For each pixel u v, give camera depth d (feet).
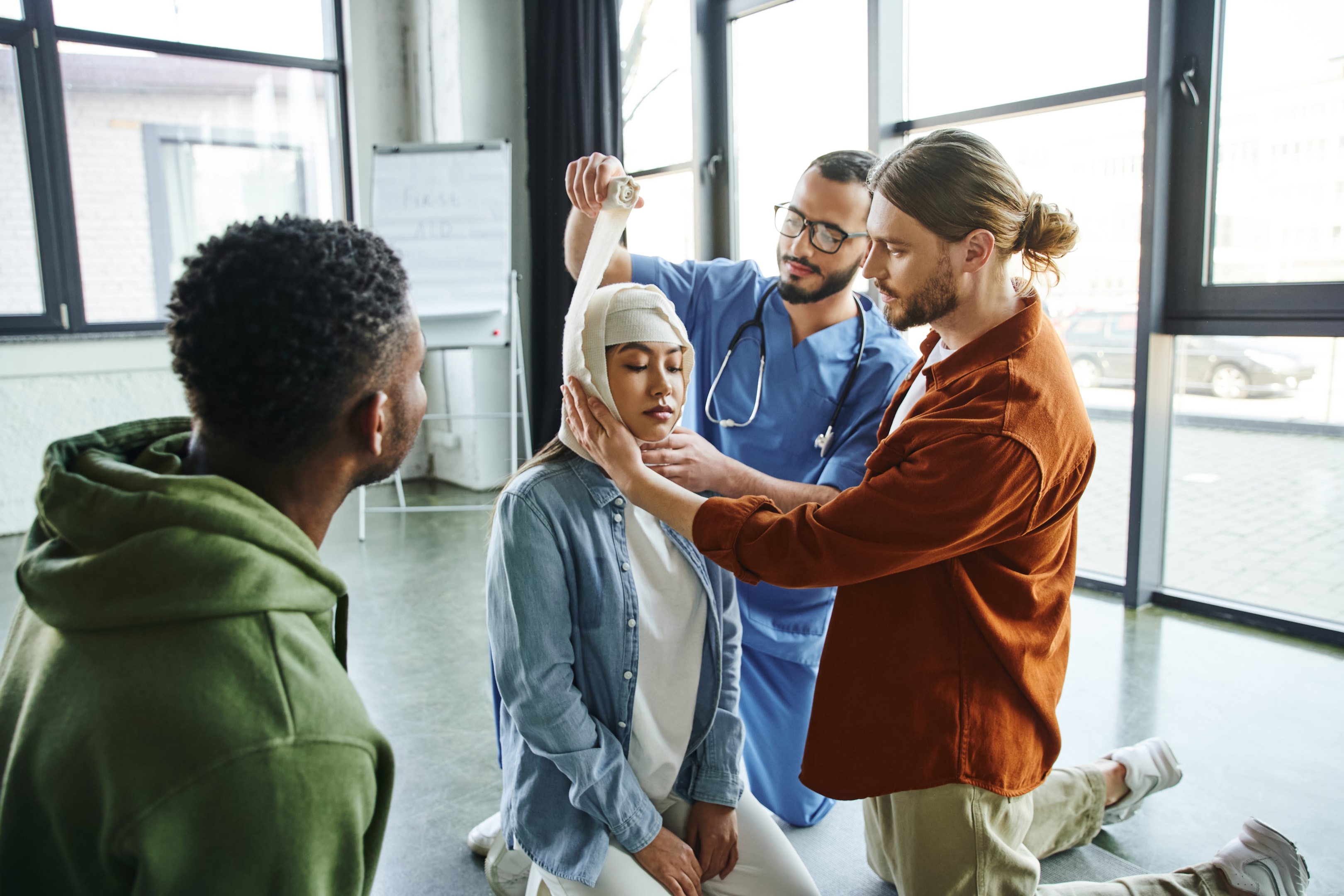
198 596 1.82
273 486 2.12
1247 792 6.40
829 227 4.78
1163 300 9.66
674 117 14.32
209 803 1.72
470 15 15.74
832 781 3.87
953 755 3.66
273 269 1.95
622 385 3.72
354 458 2.21
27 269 14.11
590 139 14.71
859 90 11.57
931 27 11.04
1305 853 5.69
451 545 13.01
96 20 14.30
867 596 3.81
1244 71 8.90
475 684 8.40
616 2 14.44
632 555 3.98
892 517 3.40
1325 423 9.07
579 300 3.78
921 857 3.86
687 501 3.74
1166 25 9.06
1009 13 10.31
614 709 3.87
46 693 1.88
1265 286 9.00
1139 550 9.91
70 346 14.06
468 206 14.87
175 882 1.74
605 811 3.64
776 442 5.34
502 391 16.84
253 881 1.76
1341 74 8.31
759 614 5.47
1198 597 9.96
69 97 14.23
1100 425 10.95
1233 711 7.61
